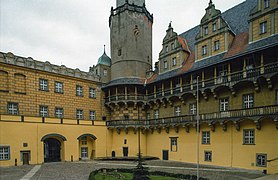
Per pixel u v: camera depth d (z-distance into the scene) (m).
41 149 36.94
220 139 32.50
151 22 53.78
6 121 33.78
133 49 48.47
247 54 28.31
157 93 43.00
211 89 32.78
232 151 30.84
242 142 29.81
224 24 33.50
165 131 41.56
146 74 49.06
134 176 19.06
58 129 39.31
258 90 28.47
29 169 30.19
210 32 35.50
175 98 39.97
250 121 29.03
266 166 26.95
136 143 44.00
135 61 48.12
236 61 30.73
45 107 40.16
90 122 43.84
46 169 30.11
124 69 47.88
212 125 33.16
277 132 26.25
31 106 38.38
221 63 31.45
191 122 35.47
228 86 30.64
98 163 36.28
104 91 49.28
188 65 38.81
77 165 33.94
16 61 37.34
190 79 37.22
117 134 45.97
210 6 35.88
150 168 30.14
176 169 29.30
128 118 45.59
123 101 44.84
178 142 38.94
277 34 27.45
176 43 41.50
